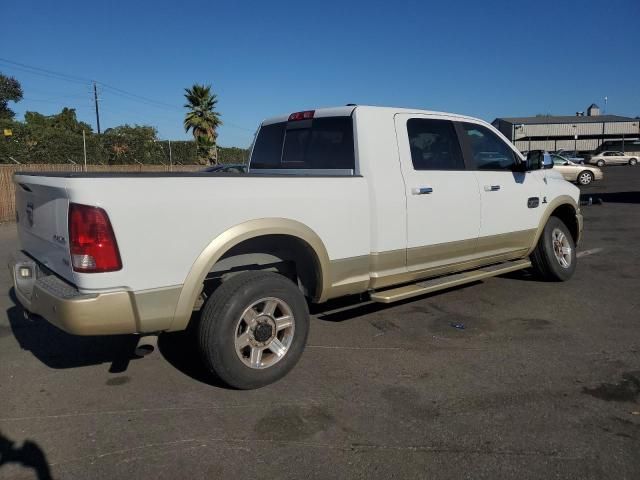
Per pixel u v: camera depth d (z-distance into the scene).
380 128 4.83
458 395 3.86
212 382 4.13
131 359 4.61
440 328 5.28
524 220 6.19
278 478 2.91
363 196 4.56
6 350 4.83
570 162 26.64
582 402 3.72
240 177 3.82
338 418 3.55
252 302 3.83
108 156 24.98
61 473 2.97
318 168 5.10
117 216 3.31
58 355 4.71
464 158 5.54
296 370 4.32
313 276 4.44
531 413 3.58
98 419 3.57
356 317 5.63
